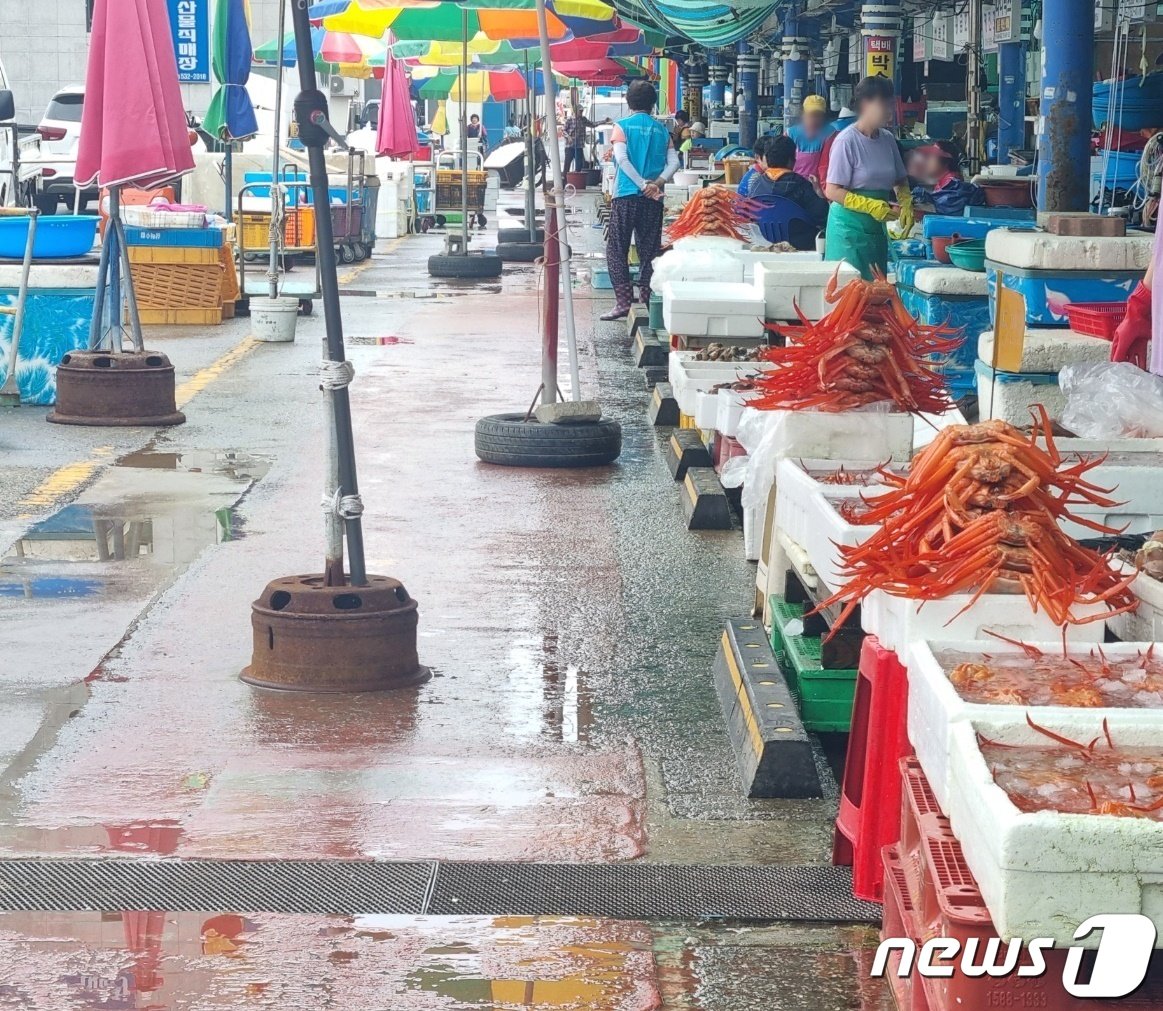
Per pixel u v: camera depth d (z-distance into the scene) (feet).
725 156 84.43
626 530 28.86
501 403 42.04
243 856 15.57
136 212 57.77
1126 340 22.35
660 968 13.53
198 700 19.93
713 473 30.86
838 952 13.84
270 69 115.75
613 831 16.29
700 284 34.96
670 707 19.97
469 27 59.11
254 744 18.52
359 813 16.65
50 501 30.27
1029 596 13.17
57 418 38.32
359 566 20.81
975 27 53.16
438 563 26.43
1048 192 29.73
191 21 73.46
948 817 11.53
